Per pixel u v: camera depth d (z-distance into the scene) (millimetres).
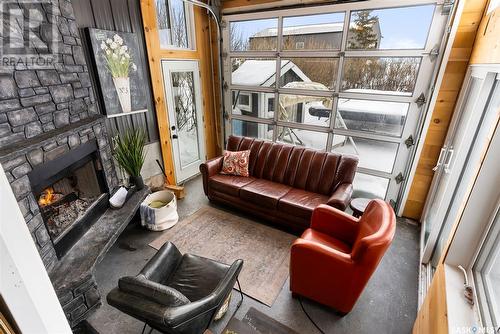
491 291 1239
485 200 1313
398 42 2922
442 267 1526
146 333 1853
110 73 2842
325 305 2035
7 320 611
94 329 1838
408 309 2039
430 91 2828
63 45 2145
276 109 4027
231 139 3826
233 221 3205
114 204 2645
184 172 4270
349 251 2104
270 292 2180
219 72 4332
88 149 2395
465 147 1943
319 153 3223
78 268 1917
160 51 3438
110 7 2766
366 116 3357
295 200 2902
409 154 3184
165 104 3654
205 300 1421
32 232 1730
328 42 3336
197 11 3877
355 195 3734
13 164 1614
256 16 3713
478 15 2377
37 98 1890
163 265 1868
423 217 3115
